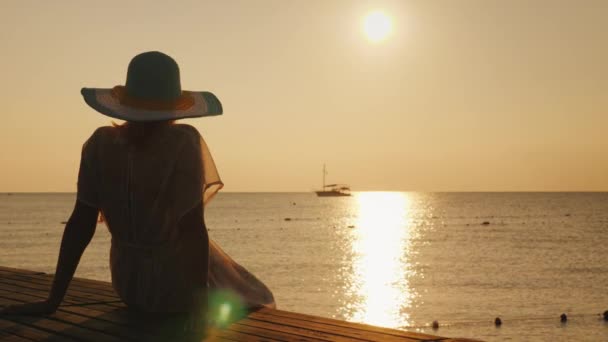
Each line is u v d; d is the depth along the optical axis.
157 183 3.84
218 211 172.00
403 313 31.89
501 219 129.50
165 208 3.89
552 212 165.38
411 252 62.88
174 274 4.00
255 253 61.72
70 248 4.09
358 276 45.44
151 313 4.14
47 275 6.00
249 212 165.50
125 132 3.86
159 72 3.76
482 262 54.59
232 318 4.10
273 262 54.12
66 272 4.14
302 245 70.31
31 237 78.94
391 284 41.75
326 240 77.12
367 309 32.91
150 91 3.76
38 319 4.07
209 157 3.97
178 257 3.99
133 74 3.78
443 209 191.88
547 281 43.41
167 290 4.02
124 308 4.44
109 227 4.09
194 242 3.84
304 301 35.19
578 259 57.03
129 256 4.08
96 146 3.95
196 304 3.77
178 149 3.82
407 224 112.00
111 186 3.93
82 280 5.73
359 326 3.86
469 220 125.81
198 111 3.86
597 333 27.62
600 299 36.06
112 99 3.81
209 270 4.26
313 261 54.88
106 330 3.77
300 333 3.64
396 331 3.70
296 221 121.56
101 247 64.00
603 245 71.00
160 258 4.00
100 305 4.56
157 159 3.82
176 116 3.75
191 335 3.62
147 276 4.04
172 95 3.81
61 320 4.05
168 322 4.01
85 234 4.10
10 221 118.44
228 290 4.32
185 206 3.80
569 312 32.12
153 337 3.59
